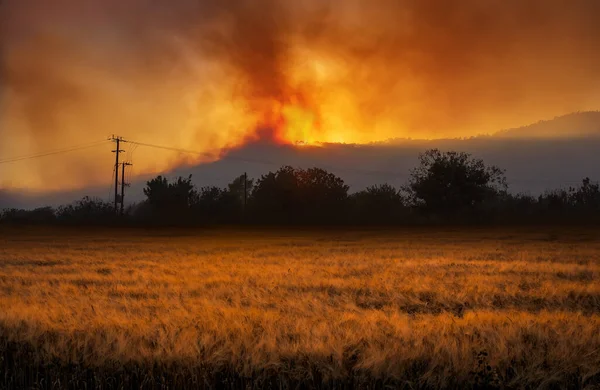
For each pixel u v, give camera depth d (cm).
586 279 2441
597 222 7969
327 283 2281
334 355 1045
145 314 1422
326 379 1003
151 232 7438
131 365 1045
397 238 5903
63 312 1392
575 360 1018
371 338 1148
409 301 1875
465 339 1093
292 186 9288
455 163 8344
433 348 1080
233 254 3956
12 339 1155
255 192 9525
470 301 1850
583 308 1750
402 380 998
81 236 6706
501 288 2136
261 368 1024
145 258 3650
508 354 1055
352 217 8956
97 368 1049
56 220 9256
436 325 1246
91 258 3647
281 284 2259
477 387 976
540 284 2236
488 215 8344
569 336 1134
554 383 994
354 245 4928
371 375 1007
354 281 2333
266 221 9044
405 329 1190
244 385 1005
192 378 1013
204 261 3394
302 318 1351
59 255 3888
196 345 1088
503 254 3734
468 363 1011
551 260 3319
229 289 2088
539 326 1221
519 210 8706
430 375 994
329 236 6419
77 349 1105
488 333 1173
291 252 4125
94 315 1377
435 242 5219
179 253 4084
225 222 9062
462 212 8319
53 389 995
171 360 1051
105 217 9319
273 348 1076
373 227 8000
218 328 1223
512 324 1240
